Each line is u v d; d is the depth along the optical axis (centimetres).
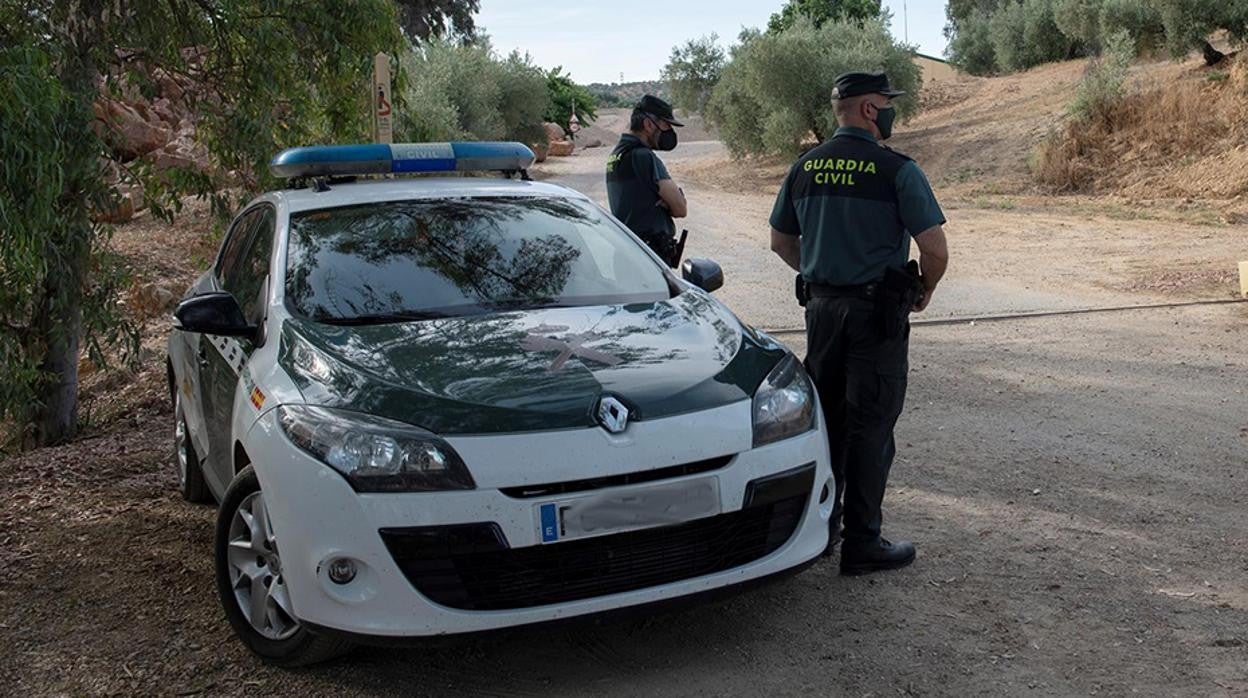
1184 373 755
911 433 632
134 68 796
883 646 379
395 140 895
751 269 1305
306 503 338
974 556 454
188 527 519
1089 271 1253
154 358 973
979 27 4450
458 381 358
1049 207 1998
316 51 820
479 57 3466
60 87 623
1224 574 431
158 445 684
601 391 354
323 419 347
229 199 869
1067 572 436
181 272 1305
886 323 413
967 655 371
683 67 3975
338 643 360
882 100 426
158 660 384
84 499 569
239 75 812
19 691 365
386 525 329
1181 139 2186
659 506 342
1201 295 1055
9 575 460
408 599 331
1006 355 826
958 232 1680
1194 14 2434
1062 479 548
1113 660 365
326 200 484
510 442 335
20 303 718
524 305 429
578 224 490
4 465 655
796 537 371
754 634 391
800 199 433
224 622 413
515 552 332
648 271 472
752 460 357
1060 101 2944
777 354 410
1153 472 555
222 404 446
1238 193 1891
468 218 478
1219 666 359
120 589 445
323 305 420
